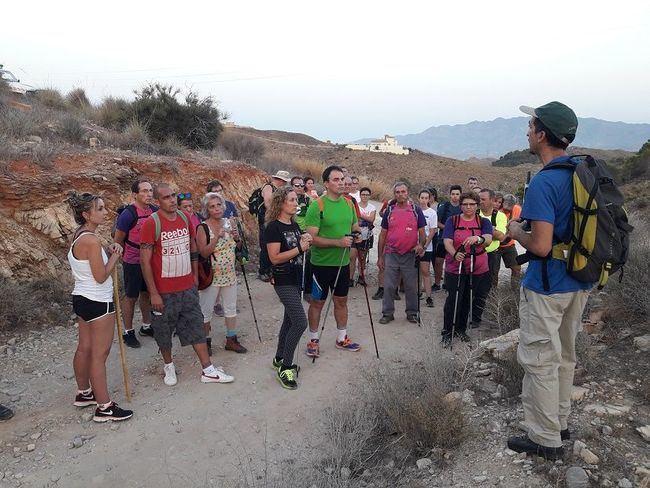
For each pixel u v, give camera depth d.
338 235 5.36
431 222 8.15
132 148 11.93
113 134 12.30
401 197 6.67
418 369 4.68
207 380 5.01
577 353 4.27
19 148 8.02
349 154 69.19
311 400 4.68
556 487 2.88
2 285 6.27
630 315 5.12
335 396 4.72
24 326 6.07
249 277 9.23
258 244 11.57
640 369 4.15
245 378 5.14
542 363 3.04
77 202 4.14
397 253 6.70
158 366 5.43
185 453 3.87
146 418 4.37
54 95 15.95
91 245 4.11
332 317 7.17
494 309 6.30
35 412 4.43
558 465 3.05
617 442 3.24
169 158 11.41
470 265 5.75
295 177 9.14
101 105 16.02
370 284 9.09
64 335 6.05
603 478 2.90
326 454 3.72
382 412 4.03
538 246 2.89
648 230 10.66
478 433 3.59
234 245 5.83
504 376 4.34
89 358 4.39
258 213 8.95
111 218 8.50
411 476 3.34
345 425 3.90
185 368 5.39
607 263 2.90
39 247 7.09
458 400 3.90
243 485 3.35
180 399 4.70
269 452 3.86
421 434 3.66
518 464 3.15
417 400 3.86
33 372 5.15
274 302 7.81
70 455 3.82
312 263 5.49
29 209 7.21
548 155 3.12
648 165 33.41
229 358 5.66
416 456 3.58
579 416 3.56
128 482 3.53
